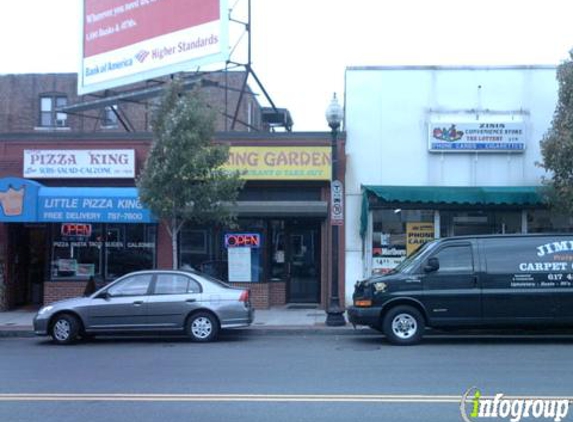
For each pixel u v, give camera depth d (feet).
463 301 44.16
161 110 54.08
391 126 62.49
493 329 49.73
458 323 44.29
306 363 36.88
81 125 117.08
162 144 52.90
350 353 40.70
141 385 30.76
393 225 62.34
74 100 120.98
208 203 53.62
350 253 62.13
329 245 62.39
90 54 76.38
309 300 64.59
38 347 45.42
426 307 44.24
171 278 47.44
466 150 61.57
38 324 46.68
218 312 46.52
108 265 63.46
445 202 59.57
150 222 59.72
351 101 62.75
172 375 33.37
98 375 33.58
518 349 42.04
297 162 61.31
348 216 62.18
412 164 62.28
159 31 70.74
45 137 62.75
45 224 65.51
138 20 72.43
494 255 44.68
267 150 61.36
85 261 63.46
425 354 39.99
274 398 27.61
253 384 30.78
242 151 61.41
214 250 63.26
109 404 26.76
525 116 61.93
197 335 46.62
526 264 44.50
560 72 53.57
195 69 72.38
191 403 26.81
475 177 61.93
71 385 30.91
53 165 62.08
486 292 44.19
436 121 62.08
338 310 52.54
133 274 47.73
